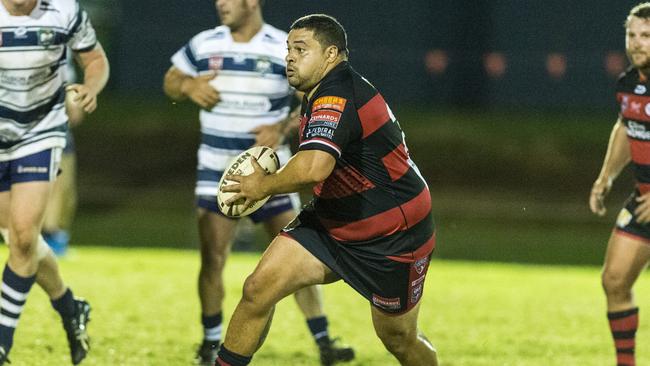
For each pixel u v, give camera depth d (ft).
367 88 58.59
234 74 80.74
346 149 58.23
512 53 238.27
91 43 70.44
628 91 72.69
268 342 88.53
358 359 83.51
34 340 84.43
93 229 178.81
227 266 134.72
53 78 68.85
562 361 84.07
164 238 172.45
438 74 239.30
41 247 70.28
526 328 98.02
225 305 105.60
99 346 84.07
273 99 81.51
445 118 227.20
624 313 73.82
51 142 69.26
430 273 133.90
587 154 214.90
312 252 59.62
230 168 59.31
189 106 233.76
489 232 185.47
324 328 81.92
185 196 207.21
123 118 223.51
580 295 118.21
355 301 109.09
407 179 59.77
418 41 239.30
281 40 81.97
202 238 80.48
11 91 67.15
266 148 60.70
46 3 67.05
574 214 199.52
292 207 83.15
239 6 79.66
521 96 239.09
